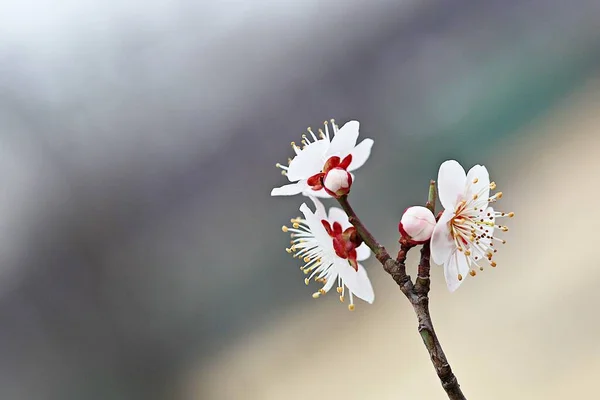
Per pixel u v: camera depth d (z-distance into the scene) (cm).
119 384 142
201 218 155
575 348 96
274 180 154
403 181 140
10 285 150
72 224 153
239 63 165
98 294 150
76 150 158
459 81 150
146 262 152
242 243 150
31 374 144
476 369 103
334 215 50
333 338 126
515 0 154
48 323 146
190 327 145
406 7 164
